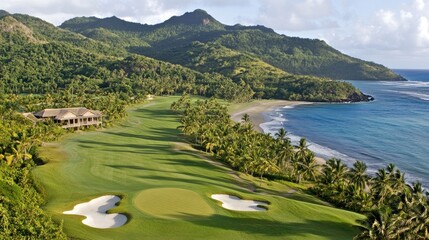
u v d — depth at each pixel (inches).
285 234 2290.8
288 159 4347.9
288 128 7568.9
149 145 4992.6
